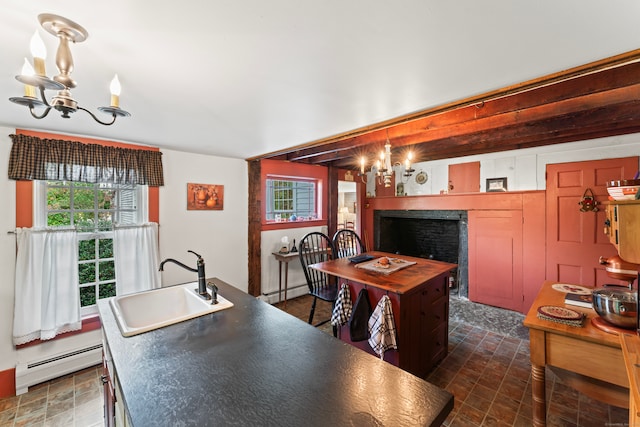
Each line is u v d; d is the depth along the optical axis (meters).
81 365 2.35
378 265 2.52
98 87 1.42
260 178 3.71
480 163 3.76
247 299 1.72
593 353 1.32
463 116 1.87
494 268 3.66
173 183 2.96
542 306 1.64
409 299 2.03
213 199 3.27
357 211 4.98
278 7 0.84
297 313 3.56
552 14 0.88
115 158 2.52
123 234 2.56
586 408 1.87
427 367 2.26
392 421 0.73
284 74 1.30
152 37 0.99
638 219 1.11
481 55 1.14
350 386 0.88
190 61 1.17
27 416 1.89
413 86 1.44
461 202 3.93
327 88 1.45
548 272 3.24
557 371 1.53
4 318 2.08
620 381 1.25
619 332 1.27
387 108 1.76
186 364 1.01
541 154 3.29
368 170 4.56
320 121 2.02
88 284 2.51
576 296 1.78
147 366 1.00
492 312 3.50
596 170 2.94
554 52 1.12
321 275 3.58
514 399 1.97
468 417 1.80
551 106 1.78
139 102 1.64
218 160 3.32
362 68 1.25
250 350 1.11
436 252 4.77
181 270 3.01
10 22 0.89
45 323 2.18
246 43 1.04
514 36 1.00
